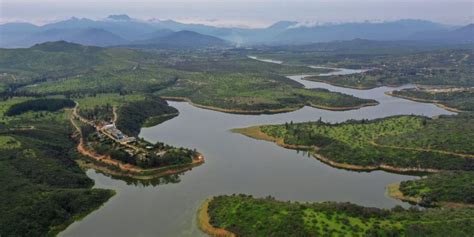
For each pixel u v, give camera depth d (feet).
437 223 571.69
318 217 602.85
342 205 634.43
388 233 555.28
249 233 602.44
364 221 590.55
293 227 581.94
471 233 543.80
